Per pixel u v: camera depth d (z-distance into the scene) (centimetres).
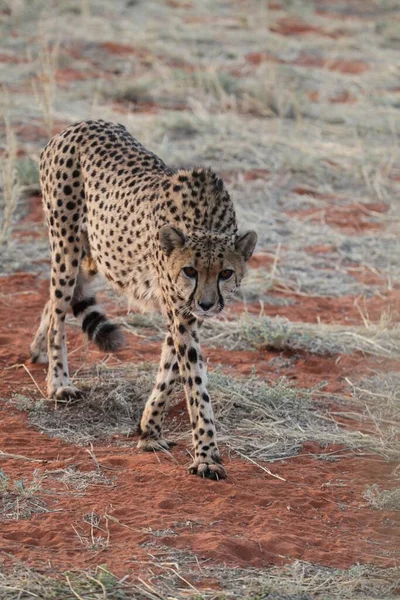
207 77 2370
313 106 2325
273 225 1755
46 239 1638
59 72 2402
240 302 1493
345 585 798
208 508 913
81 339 1325
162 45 2630
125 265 1084
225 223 1015
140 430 1076
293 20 3056
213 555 823
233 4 3152
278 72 2514
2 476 925
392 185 1947
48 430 1087
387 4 3306
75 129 1162
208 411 1001
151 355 1287
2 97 2119
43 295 1470
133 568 796
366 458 1066
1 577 770
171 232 953
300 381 1245
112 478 968
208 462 990
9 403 1137
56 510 890
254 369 1230
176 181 1016
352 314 1473
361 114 2295
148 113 2205
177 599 756
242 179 1884
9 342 1308
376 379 1262
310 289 1559
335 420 1151
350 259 1669
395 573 824
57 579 770
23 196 1773
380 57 2764
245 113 2267
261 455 1058
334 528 904
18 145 1925
